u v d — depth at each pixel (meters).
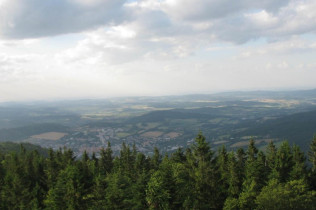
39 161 83.69
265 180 57.72
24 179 70.44
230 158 62.56
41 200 66.00
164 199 46.97
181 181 51.56
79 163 62.69
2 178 72.62
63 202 55.97
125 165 80.06
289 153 59.84
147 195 47.41
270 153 65.88
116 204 50.56
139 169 72.50
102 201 52.00
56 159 82.00
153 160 81.19
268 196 40.22
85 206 54.16
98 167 82.19
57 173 73.62
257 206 43.06
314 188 55.12
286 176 57.56
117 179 53.06
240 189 56.22
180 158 78.06
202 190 54.62
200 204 51.03
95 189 54.44
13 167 72.19
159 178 48.62
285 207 39.38
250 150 68.50
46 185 74.25
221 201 54.69
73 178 56.16
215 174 59.59
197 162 65.94
